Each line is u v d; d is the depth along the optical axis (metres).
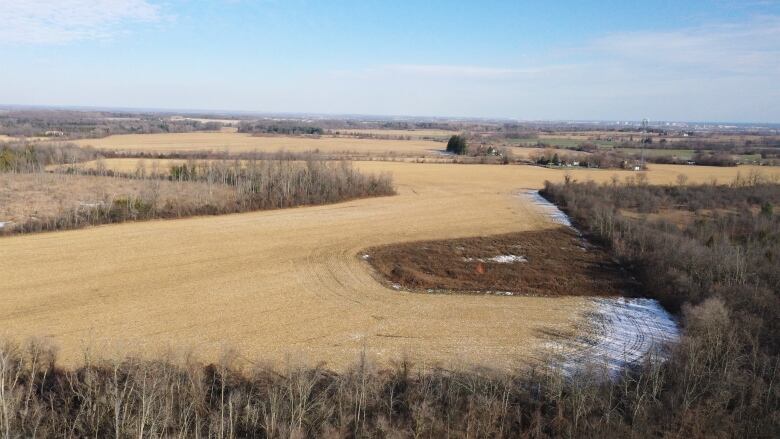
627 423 15.46
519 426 15.23
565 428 15.07
